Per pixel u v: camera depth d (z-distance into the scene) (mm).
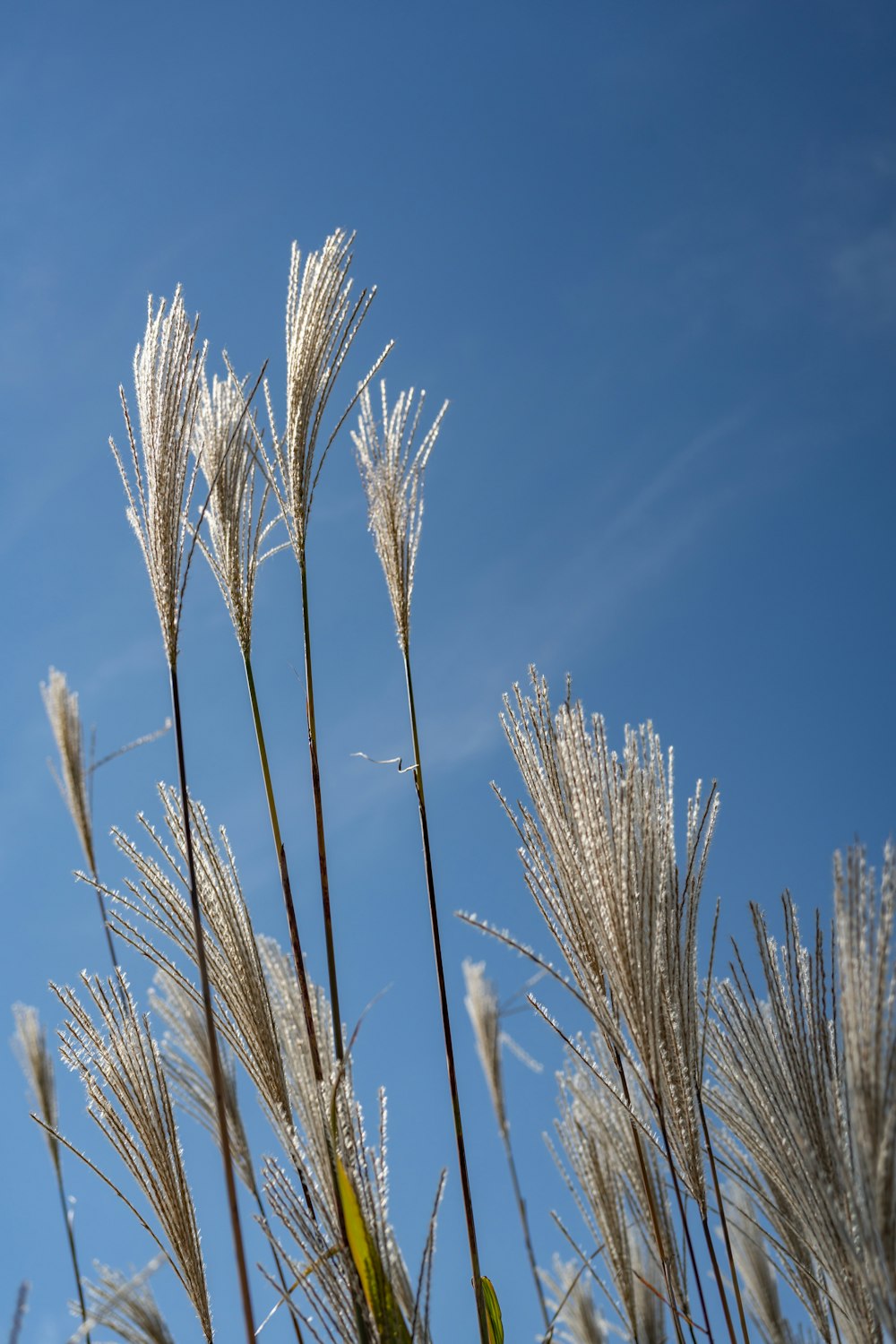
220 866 2252
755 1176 2230
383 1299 2066
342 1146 2100
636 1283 2504
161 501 2219
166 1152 2256
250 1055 2217
